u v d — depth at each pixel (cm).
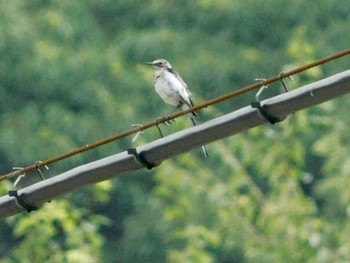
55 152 3938
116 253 3950
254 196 2988
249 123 1593
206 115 3681
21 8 4203
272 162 2933
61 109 4016
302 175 2952
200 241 2908
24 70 4094
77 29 4222
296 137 3059
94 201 3959
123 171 1644
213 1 4225
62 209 2661
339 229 3106
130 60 4131
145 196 3994
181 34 4175
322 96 1564
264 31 4231
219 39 4194
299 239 2875
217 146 3127
